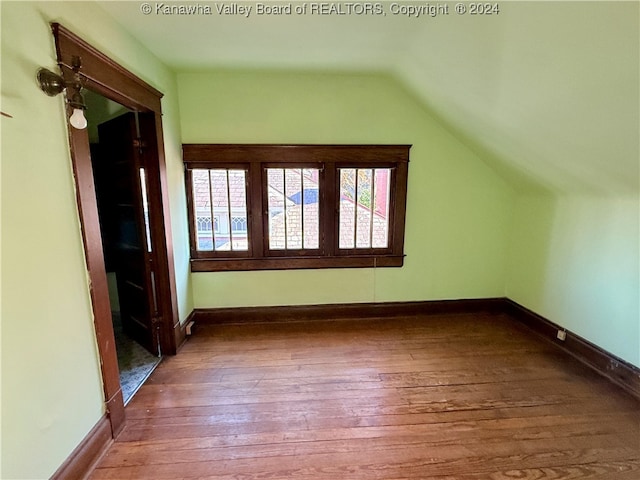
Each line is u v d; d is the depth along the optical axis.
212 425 1.96
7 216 1.22
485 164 3.28
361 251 3.36
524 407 2.11
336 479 1.61
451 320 3.42
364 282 3.42
